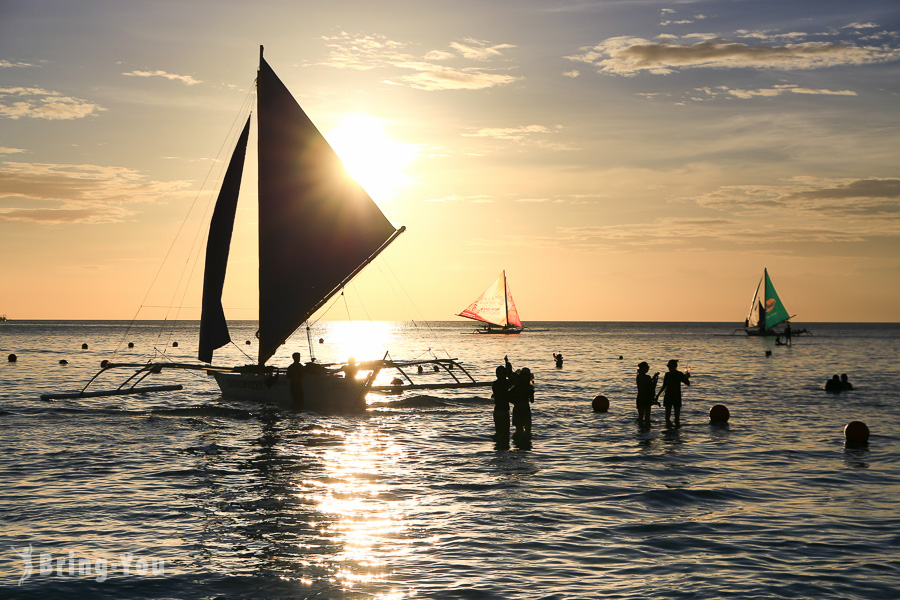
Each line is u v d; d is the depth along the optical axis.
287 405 30.11
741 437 23.14
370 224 31.59
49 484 15.86
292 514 13.44
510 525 12.76
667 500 14.63
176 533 12.19
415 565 10.64
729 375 53.22
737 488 15.73
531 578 10.12
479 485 15.98
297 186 30.55
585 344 122.69
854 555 11.15
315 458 19.25
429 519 13.12
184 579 10.03
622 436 23.31
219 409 29.91
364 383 30.00
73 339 128.75
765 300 151.00
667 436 23.38
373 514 13.46
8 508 13.74
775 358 79.94
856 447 21.23
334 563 10.73
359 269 31.50
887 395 37.59
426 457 19.45
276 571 10.37
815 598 9.41
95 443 21.52
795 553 11.23
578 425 25.89
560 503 14.35
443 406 32.06
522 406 22.97
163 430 24.41
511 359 74.44
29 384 42.56
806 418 28.12
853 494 15.23
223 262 29.52
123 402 32.94
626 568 10.54
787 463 18.70
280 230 30.41
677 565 10.68
